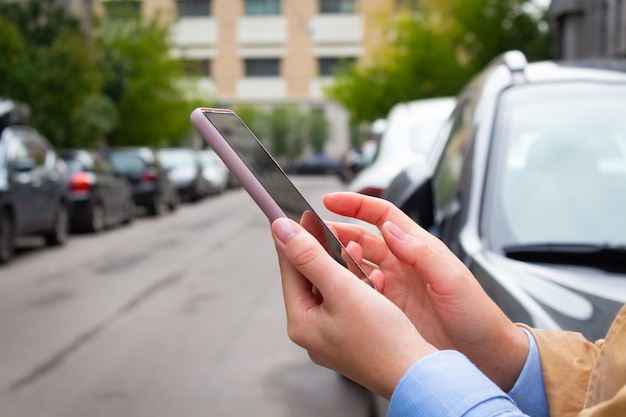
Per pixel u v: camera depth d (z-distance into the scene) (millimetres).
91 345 6316
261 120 56750
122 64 31750
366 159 11805
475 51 27844
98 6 37562
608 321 1817
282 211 1041
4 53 20188
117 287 9156
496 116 2957
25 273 10383
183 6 57562
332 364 1014
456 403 901
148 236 15344
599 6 21000
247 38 57375
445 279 1189
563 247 2377
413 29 29594
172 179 24234
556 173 2691
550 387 1227
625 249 2311
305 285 1048
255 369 5504
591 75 3090
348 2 56688
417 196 2717
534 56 26922
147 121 34125
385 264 1322
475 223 2572
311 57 57188
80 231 15984
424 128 6707
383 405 3061
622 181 2646
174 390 5055
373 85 37625
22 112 13016
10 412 4695
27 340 6527
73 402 4863
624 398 859
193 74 39875
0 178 11164
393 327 964
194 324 7051
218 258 11766
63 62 20859
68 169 15547
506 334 1229
